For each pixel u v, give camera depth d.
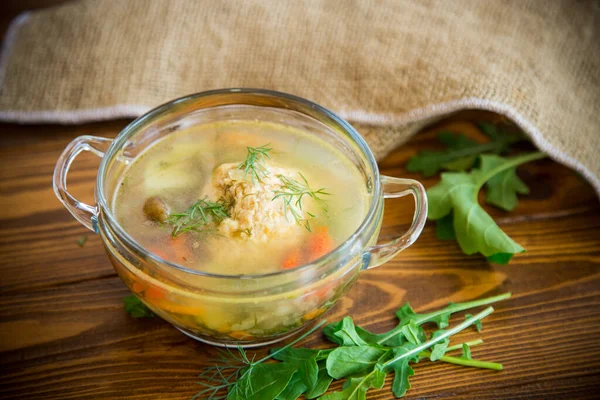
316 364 0.35
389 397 0.36
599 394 0.37
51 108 0.49
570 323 0.40
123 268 0.34
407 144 0.49
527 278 0.42
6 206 0.45
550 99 0.46
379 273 0.42
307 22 0.50
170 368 0.37
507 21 0.50
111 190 0.37
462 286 0.41
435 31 0.49
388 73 0.47
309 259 0.34
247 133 0.39
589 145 0.46
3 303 0.40
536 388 0.37
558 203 0.46
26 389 0.36
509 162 0.45
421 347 0.37
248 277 0.31
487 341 0.39
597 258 0.43
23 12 0.56
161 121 0.38
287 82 0.48
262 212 0.34
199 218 0.35
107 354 0.38
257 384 0.35
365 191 0.37
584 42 0.50
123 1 0.51
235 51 0.50
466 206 0.42
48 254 0.42
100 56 0.49
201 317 0.34
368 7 0.50
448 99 0.45
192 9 0.51
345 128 0.37
